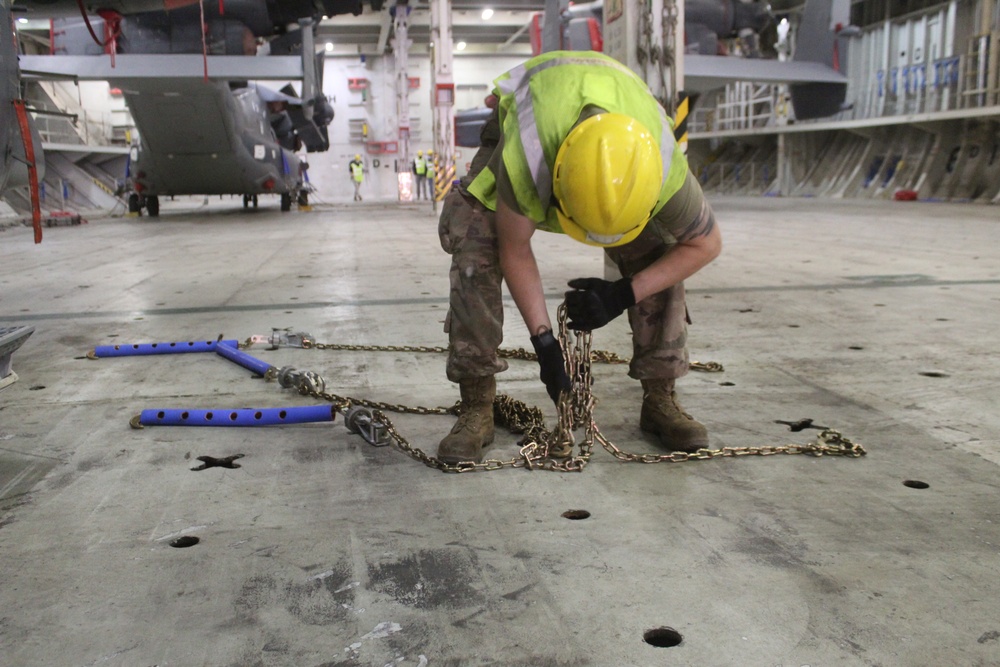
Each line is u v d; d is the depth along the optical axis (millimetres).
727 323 3803
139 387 2768
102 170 26328
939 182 15227
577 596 1313
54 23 9867
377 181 32562
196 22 10000
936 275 5328
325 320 3996
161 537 1559
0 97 3084
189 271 6129
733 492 1771
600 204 1391
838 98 12773
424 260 6695
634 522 1612
